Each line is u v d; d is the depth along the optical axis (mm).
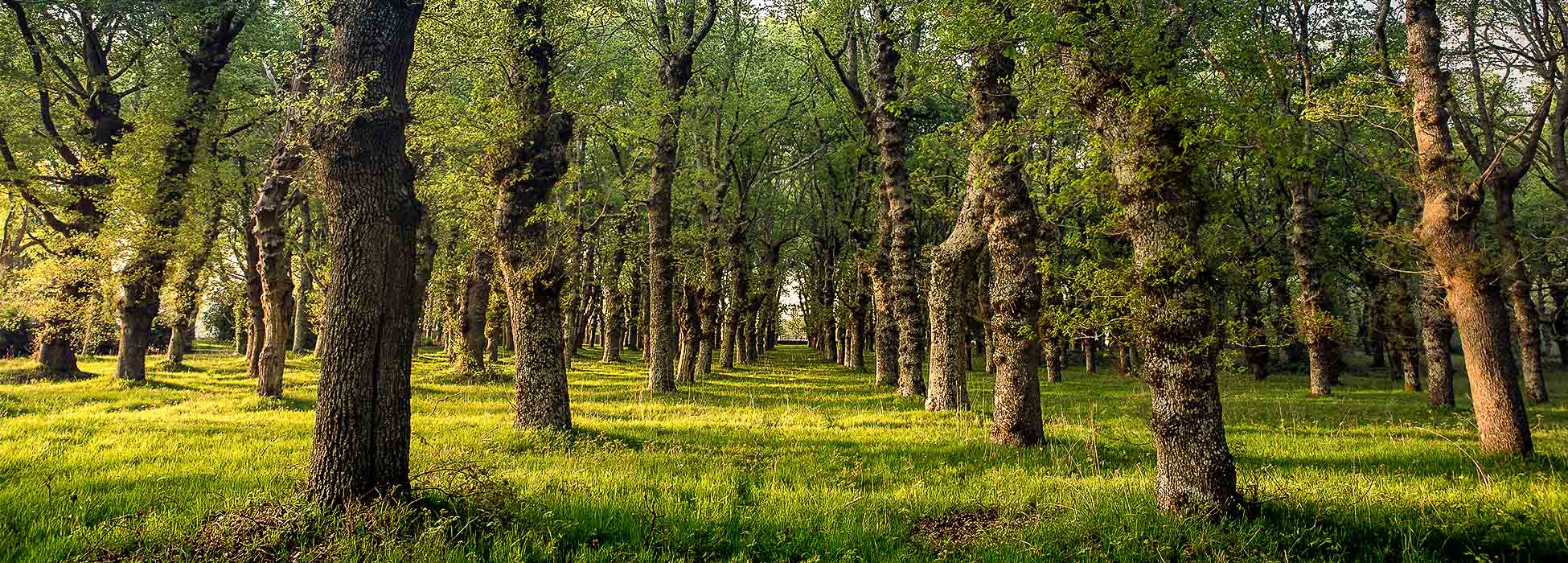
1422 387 26031
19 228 27156
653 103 15758
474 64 12852
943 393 15859
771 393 19969
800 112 30672
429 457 9062
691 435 11664
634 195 15023
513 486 7199
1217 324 6566
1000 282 11266
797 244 44500
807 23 20062
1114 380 28625
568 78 13430
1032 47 8102
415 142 13109
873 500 7137
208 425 11820
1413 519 6316
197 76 21750
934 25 9938
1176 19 8016
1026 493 7480
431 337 63344
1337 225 24078
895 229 19438
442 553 5340
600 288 45875
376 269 6121
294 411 14453
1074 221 12422
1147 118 6629
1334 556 5543
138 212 19234
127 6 20438
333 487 5898
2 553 5285
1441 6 15031
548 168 12531
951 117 28297
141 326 19812
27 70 21062
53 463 8453
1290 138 6688
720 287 28750
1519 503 6809
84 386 18109
